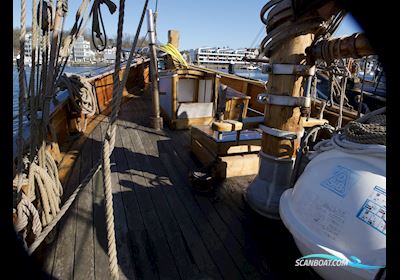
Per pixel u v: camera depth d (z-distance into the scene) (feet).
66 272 5.60
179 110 16.38
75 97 13.44
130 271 5.70
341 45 5.29
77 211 7.71
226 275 5.68
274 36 6.65
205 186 8.96
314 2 5.34
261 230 7.18
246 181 9.96
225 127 8.13
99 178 9.80
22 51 4.12
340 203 4.16
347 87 24.02
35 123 5.30
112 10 5.10
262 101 7.54
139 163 11.39
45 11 5.20
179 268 5.83
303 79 6.75
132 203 8.32
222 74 23.56
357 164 4.29
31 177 5.28
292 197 5.32
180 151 13.01
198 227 7.24
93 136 14.47
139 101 25.31
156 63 15.62
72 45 6.46
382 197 3.76
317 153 5.52
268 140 7.66
